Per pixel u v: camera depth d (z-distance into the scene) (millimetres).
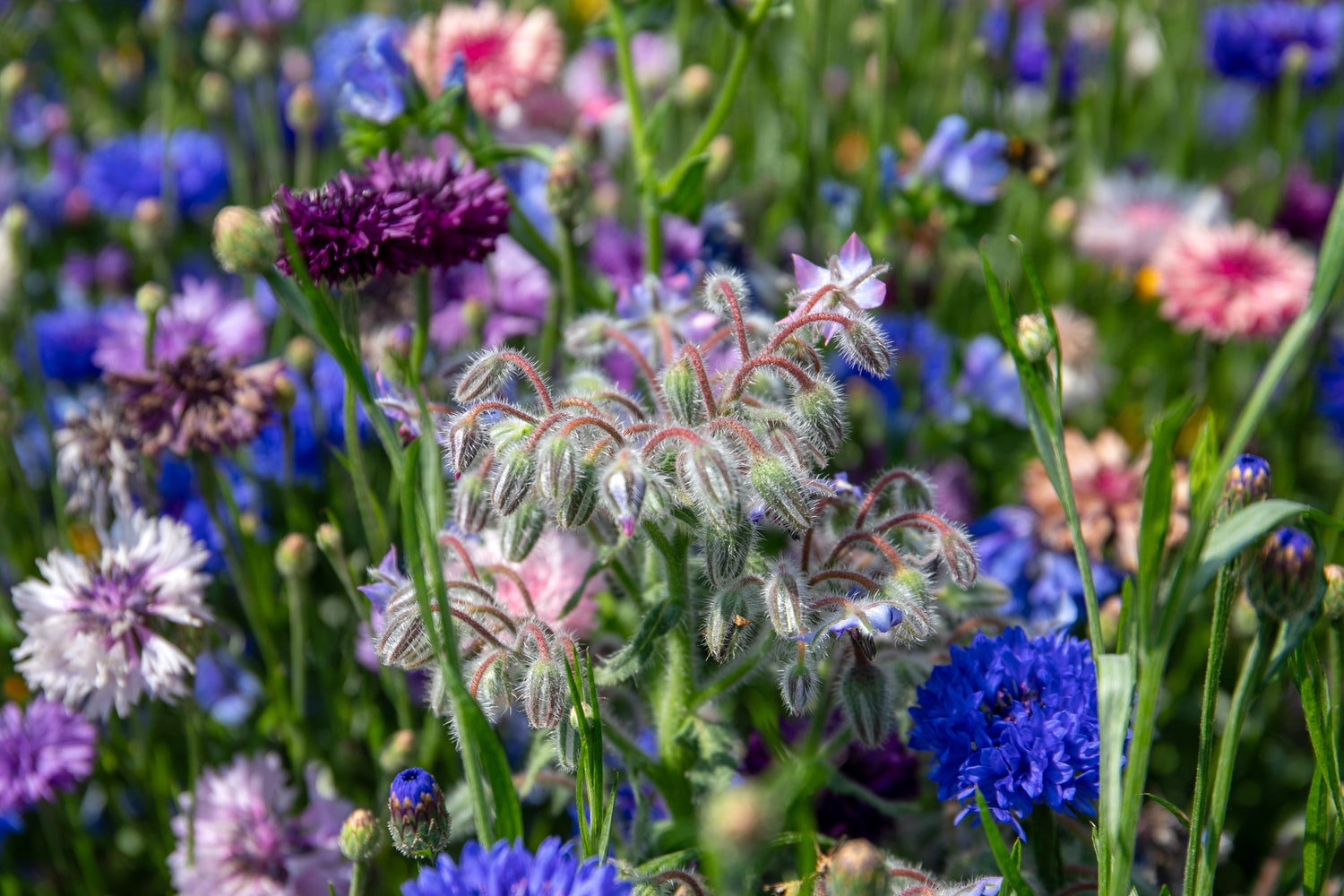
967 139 1055
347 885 703
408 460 539
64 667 671
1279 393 907
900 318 885
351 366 542
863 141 1066
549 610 649
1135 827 546
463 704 543
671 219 817
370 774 766
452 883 522
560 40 902
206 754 755
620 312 691
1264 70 1048
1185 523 728
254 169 1112
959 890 586
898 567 600
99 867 762
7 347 901
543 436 583
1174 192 1042
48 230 1104
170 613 675
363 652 719
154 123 1208
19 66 1063
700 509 583
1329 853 580
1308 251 1044
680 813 632
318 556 800
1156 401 960
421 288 684
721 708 694
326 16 1336
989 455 815
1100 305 1041
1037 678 619
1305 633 559
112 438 728
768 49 991
